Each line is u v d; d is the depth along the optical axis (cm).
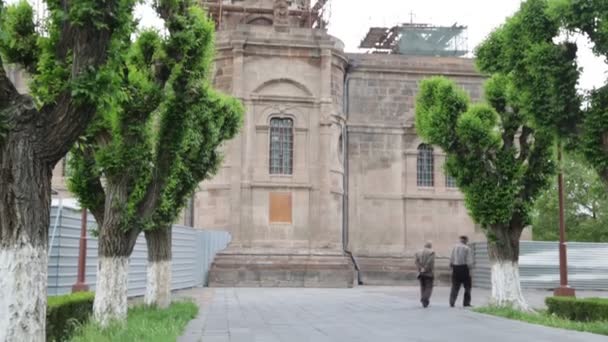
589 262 3381
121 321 1334
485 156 2003
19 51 1124
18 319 790
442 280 3672
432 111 2039
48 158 822
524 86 1633
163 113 1441
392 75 3806
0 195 793
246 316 1769
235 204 3250
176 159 1476
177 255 2908
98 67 848
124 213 1379
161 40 1416
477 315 1809
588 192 5094
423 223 3734
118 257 1400
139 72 1377
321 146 3366
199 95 1484
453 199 3778
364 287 3356
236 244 3228
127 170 1355
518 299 1956
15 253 795
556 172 2027
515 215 1991
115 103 942
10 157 789
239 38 3344
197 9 1494
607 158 1497
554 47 1555
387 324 1580
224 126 2117
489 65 2005
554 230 5312
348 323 1602
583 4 1493
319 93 3412
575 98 1535
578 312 1695
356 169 3706
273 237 3281
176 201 1908
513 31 1667
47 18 1062
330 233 3328
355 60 3781
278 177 3338
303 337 1326
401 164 3753
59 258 1922
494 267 1992
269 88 3384
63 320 1303
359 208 3678
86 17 829
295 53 3412
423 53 4409
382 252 3662
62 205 1948
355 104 3756
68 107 820
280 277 3194
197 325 1536
